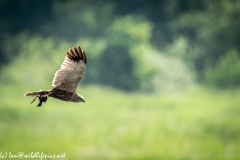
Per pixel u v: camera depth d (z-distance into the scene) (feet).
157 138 120.47
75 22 257.75
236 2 262.06
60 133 123.24
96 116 144.97
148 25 269.85
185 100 176.76
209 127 128.67
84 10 258.98
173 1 292.61
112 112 150.92
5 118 136.36
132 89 220.64
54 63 212.84
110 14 261.44
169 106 165.37
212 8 271.08
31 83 204.64
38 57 220.84
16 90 190.49
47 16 273.95
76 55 39.50
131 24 231.30
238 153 109.70
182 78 228.84
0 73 217.97
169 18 291.17
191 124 131.34
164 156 106.01
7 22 276.00
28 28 276.00
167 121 137.18
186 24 276.41
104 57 224.12
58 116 141.28
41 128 127.65
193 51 261.65
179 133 124.98
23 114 139.74
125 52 222.89
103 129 128.16
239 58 234.79
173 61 238.27
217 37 259.19
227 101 174.70
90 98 178.40
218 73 225.56
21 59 224.33
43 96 38.50
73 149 108.88
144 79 221.66
